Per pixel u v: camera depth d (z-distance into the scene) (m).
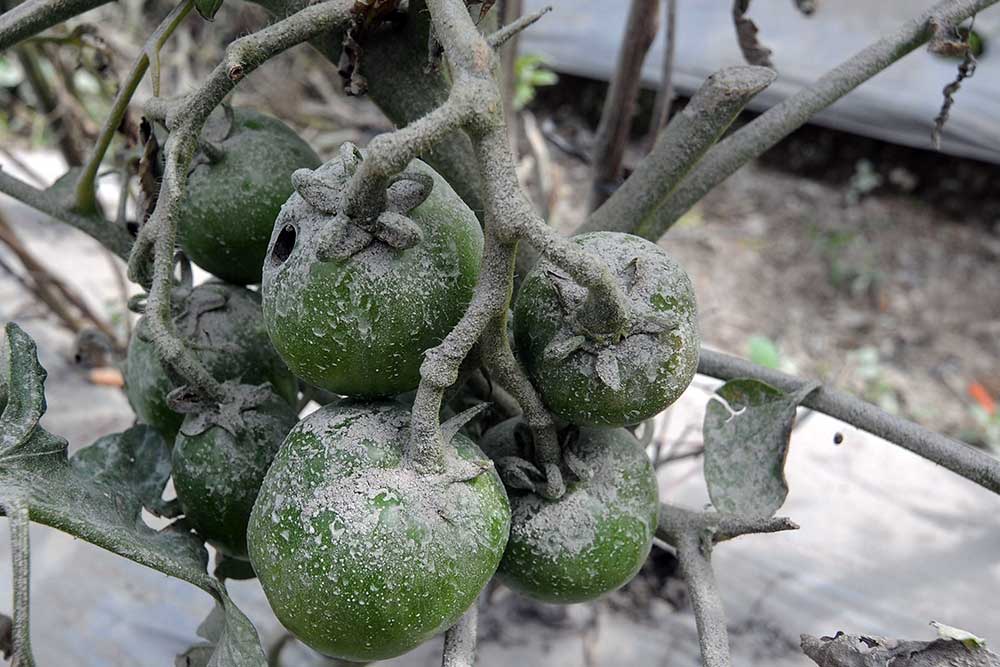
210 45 1.44
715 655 0.35
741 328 1.29
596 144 0.54
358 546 0.31
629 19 0.50
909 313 1.34
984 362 1.26
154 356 0.38
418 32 0.37
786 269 1.41
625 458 0.36
